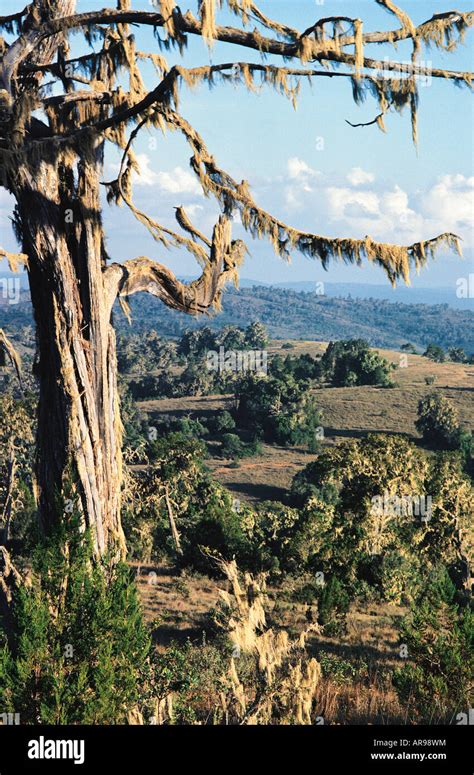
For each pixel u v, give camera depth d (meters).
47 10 10.45
